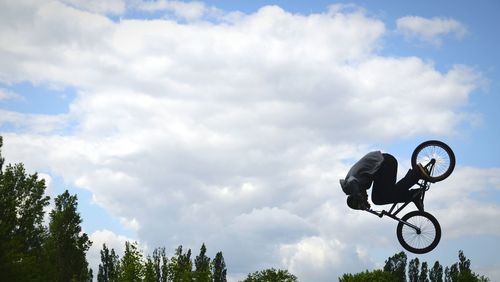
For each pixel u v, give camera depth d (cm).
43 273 4784
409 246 1538
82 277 5747
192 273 5806
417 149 1534
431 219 1520
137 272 5300
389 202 1546
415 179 1511
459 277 10094
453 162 1510
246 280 10156
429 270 12069
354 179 1480
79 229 5853
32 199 4788
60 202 5975
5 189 4672
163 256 6200
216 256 10450
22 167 4872
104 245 9119
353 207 1536
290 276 10094
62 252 5644
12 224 4556
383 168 1517
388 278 10631
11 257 4075
